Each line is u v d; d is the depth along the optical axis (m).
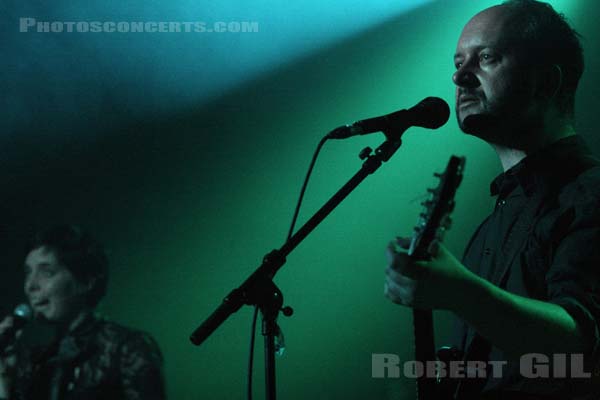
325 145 8.22
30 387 4.12
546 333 1.77
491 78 2.61
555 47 2.65
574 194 2.32
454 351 2.46
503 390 2.29
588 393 2.16
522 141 2.63
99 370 4.12
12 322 4.27
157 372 4.18
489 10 2.74
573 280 2.05
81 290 4.35
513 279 2.38
